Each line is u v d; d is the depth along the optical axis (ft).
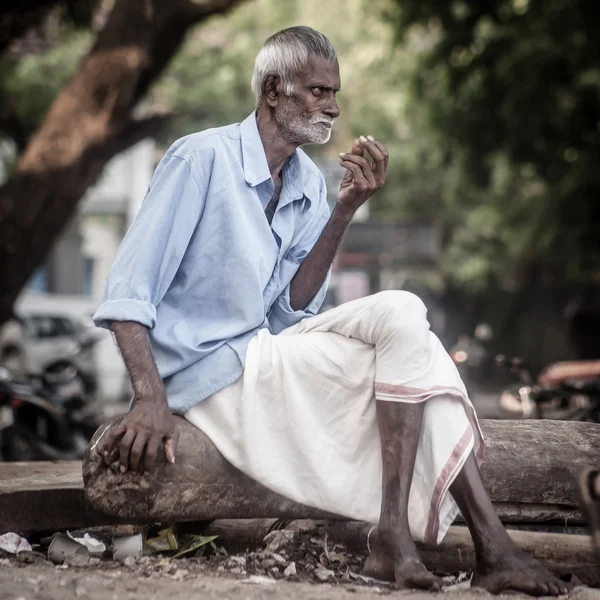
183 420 13.30
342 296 111.14
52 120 43.88
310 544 14.23
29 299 69.51
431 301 113.70
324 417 12.94
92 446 13.02
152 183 13.60
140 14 44.04
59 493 14.37
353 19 100.27
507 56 63.87
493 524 12.07
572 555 13.43
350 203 14.12
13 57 70.49
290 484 12.84
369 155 14.05
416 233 119.34
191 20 44.60
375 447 12.86
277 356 13.07
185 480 12.92
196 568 13.24
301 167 14.53
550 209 77.87
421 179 115.03
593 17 59.77
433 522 12.35
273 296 14.01
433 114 72.43
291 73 13.71
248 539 14.65
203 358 13.28
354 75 101.65
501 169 99.25
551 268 124.16
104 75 43.70
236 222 13.48
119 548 13.61
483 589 11.89
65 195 43.60
